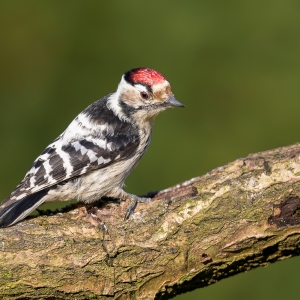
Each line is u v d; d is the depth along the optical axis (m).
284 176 7.77
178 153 13.47
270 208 7.68
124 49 14.53
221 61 14.23
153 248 7.72
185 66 14.24
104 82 14.32
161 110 9.16
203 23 14.46
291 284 11.89
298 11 14.27
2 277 7.55
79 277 7.66
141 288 7.79
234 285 12.02
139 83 9.04
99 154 8.74
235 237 7.71
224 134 13.62
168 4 14.69
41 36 14.77
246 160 8.12
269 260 7.95
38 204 8.39
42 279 7.62
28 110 14.09
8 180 13.20
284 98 13.76
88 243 7.71
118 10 14.80
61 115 14.09
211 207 7.78
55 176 8.48
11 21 14.87
